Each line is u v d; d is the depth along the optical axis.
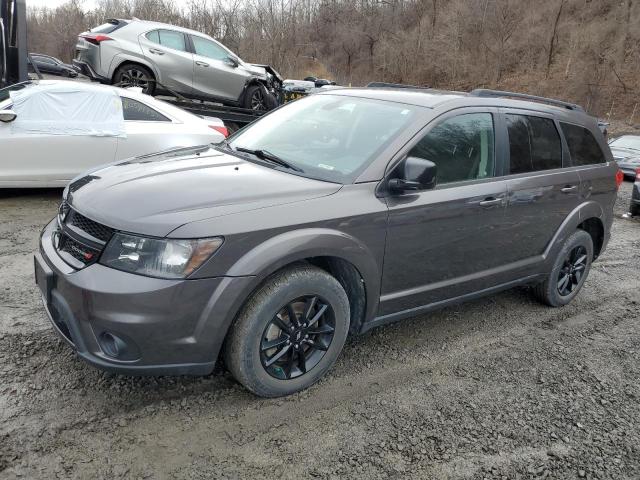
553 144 4.53
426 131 3.54
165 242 2.61
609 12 42.50
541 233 4.42
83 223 2.85
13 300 4.07
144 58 9.80
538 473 2.75
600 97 36.75
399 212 3.32
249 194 2.94
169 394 3.09
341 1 60.50
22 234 5.60
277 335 3.04
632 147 16.08
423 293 3.65
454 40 50.16
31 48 52.19
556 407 3.34
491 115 4.01
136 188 2.94
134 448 2.65
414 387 3.41
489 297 5.04
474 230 3.79
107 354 2.67
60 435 2.69
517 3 48.16
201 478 2.51
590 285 5.68
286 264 2.89
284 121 4.09
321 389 3.28
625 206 11.11
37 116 6.51
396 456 2.77
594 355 4.08
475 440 2.95
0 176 6.35
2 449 2.55
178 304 2.62
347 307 3.24
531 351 4.04
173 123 7.35
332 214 3.04
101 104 6.86
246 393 3.17
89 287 2.59
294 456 2.70
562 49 44.06
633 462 2.90
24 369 3.19
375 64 57.34
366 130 3.61
